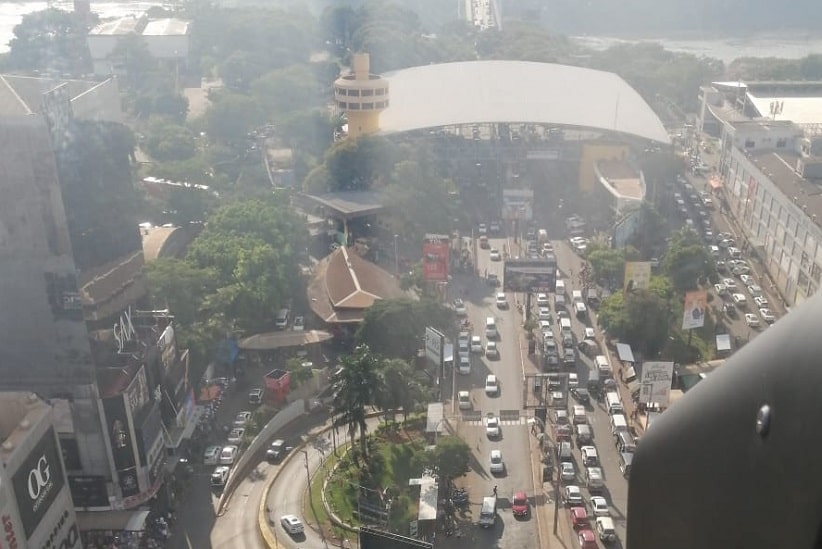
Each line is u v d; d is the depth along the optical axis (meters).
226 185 140.50
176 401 79.19
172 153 159.25
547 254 123.81
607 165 142.38
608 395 84.19
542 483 72.75
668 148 147.50
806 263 103.12
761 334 8.37
